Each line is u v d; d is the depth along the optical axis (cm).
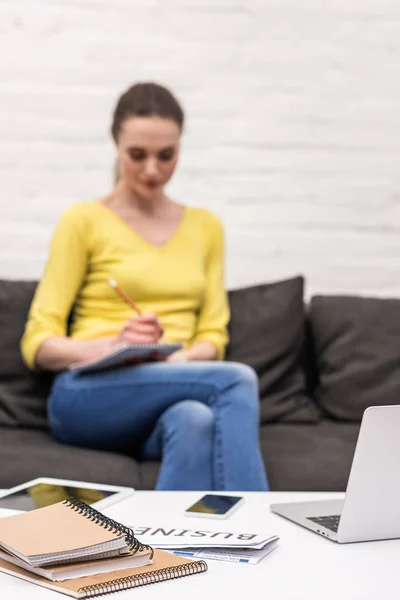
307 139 282
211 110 280
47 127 276
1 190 275
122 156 223
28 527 101
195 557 104
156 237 229
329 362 243
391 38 282
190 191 280
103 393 195
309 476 189
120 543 96
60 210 277
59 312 217
